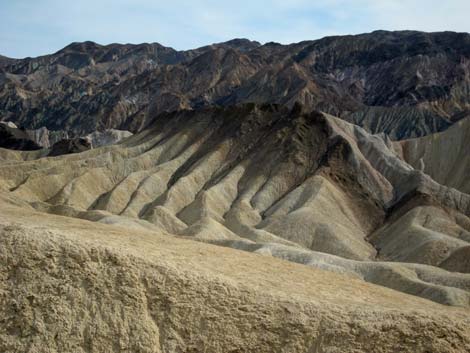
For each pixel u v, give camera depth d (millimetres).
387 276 60406
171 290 26656
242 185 116750
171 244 35969
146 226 84938
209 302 26578
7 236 27297
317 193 105062
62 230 30469
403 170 120125
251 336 25578
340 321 25969
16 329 24562
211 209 103938
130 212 106375
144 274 26922
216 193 109688
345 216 103688
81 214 92875
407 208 104875
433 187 110375
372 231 104062
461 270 71688
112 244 28953
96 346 24562
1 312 24891
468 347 24656
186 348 25094
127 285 26359
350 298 30828
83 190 115938
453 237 89688
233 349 25188
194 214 102562
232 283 27859
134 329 25172
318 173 113250
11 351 23891
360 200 110500
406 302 33250
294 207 104062
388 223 104562
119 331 25031
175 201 109312
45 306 25203
